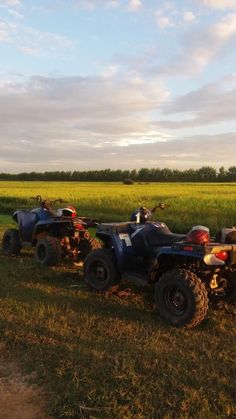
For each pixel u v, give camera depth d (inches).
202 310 200.8
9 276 305.1
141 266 256.4
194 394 140.3
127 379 149.3
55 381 150.7
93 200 948.6
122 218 676.7
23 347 177.9
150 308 233.5
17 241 386.9
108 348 176.2
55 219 347.3
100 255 262.4
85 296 254.1
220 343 185.8
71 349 173.5
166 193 1304.1
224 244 214.5
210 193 1309.1
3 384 150.6
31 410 135.3
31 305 232.2
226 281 231.8
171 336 193.2
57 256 333.4
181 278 203.9
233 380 151.3
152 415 130.1
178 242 219.3
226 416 130.6
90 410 131.5
